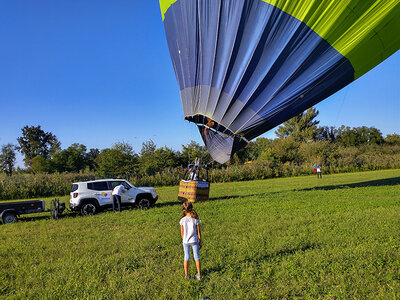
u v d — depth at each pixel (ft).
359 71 38.40
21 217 45.37
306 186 73.51
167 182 102.42
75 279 17.72
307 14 33.60
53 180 89.10
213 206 43.91
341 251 20.39
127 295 15.49
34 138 268.82
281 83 37.27
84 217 40.01
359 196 48.96
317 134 210.79
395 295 14.21
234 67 37.42
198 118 44.60
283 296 15.14
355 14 33.47
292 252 21.11
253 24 35.19
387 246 21.06
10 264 21.47
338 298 14.20
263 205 42.96
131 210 44.16
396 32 35.22
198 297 15.25
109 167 119.85
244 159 175.11
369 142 218.18
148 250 23.34
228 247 22.79
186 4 38.70
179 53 41.78
